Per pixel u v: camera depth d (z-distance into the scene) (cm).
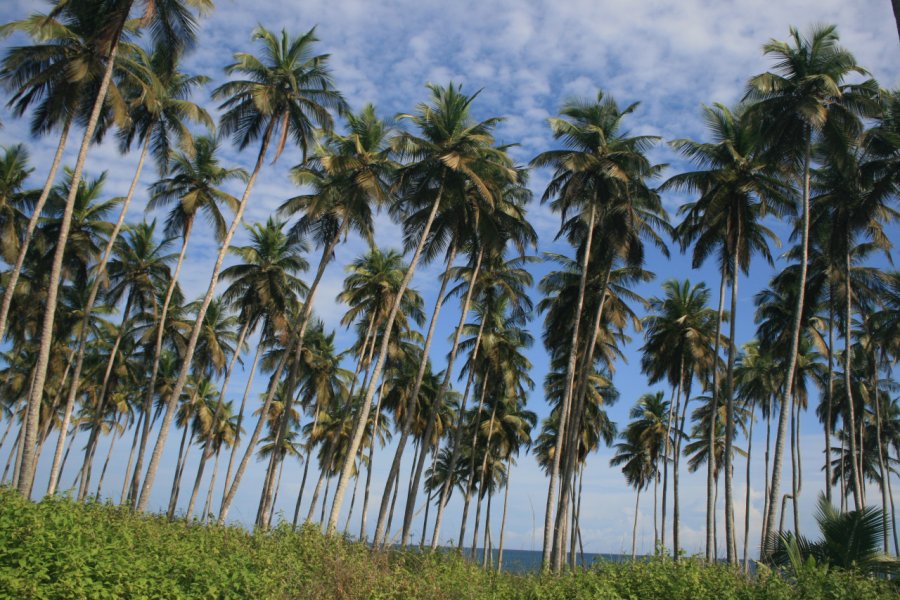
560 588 1477
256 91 2539
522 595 1500
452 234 2888
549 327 3481
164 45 2225
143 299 3856
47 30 2089
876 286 3256
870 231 2802
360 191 2781
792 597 1255
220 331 4272
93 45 2208
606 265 3070
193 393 4947
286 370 4509
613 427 5288
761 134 2388
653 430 4941
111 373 4606
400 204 2767
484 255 3253
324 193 2808
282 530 1762
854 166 2361
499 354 3925
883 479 3406
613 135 2806
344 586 1327
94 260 3428
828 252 2955
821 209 2848
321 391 4531
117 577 1016
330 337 4650
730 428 2605
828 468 3108
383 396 4709
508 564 2098
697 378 3612
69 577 939
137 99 2445
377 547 2047
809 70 2309
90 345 4481
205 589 1116
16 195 3164
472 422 5100
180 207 3209
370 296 3766
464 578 1598
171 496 4788
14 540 1036
